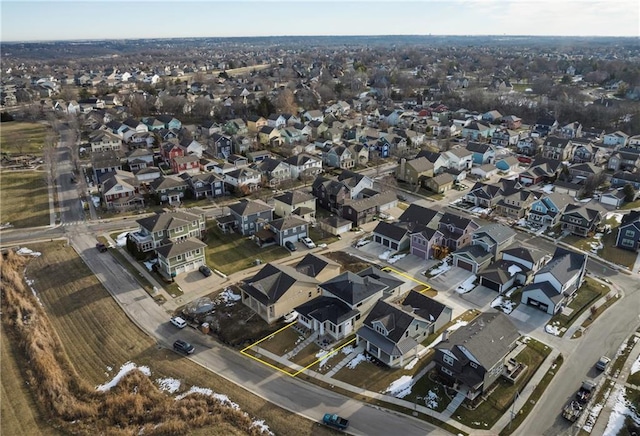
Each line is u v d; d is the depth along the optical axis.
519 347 43.75
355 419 35.66
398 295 51.75
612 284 54.59
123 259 60.03
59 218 72.88
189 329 46.62
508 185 80.06
